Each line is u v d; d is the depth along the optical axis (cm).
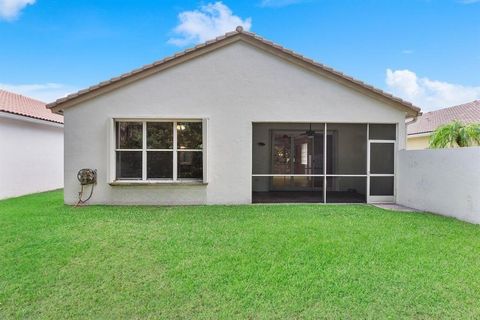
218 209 866
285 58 949
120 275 415
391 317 316
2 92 1378
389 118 978
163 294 364
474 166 707
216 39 932
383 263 454
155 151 951
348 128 1328
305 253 495
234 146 952
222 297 356
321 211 841
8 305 339
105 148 936
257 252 500
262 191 1331
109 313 325
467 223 703
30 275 414
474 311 326
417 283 390
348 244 540
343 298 353
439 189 813
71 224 682
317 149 1355
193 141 956
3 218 741
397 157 991
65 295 362
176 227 658
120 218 745
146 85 937
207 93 945
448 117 1725
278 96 956
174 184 939
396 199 988
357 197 1150
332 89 964
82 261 462
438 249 517
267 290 371
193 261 462
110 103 933
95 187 938
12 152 1135
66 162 934
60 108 930
